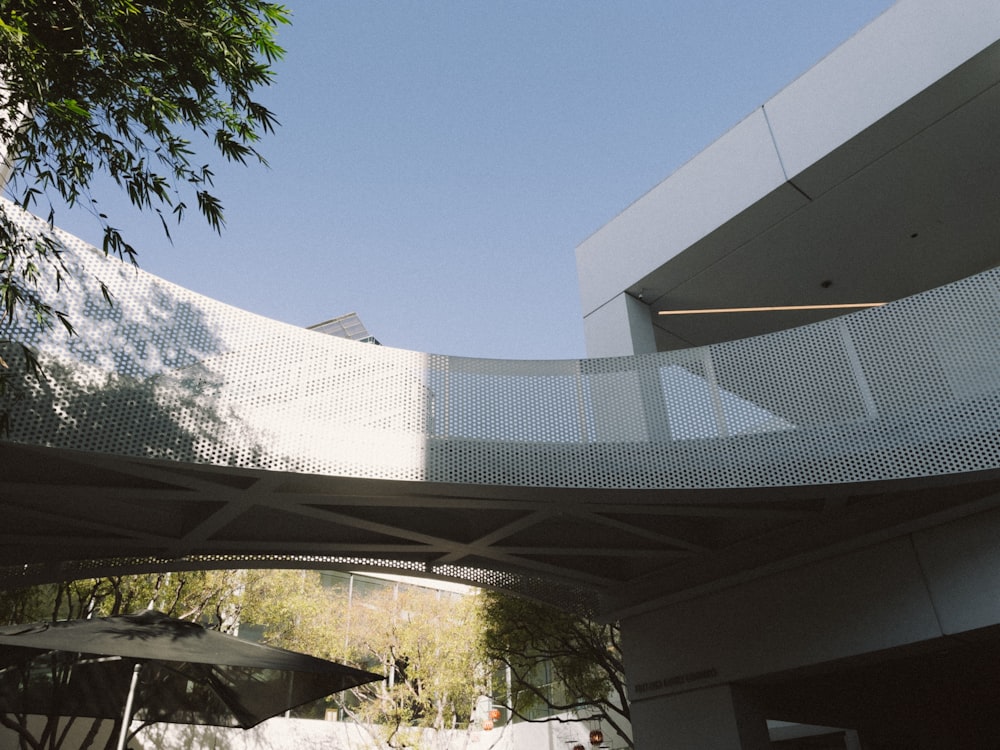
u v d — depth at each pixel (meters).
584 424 8.61
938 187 12.30
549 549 11.17
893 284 14.73
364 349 8.41
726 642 11.59
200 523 8.99
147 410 6.86
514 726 28.58
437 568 12.38
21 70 3.91
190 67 4.64
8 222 4.75
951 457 8.02
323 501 8.48
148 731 19.38
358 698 24.72
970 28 10.49
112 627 5.14
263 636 20.72
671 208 13.98
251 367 7.66
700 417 8.77
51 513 8.26
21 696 5.28
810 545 10.83
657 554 11.69
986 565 9.19
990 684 16.34
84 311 6.79
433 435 8.20
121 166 4.61
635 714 12.57
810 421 8.64
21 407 6.15
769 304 15.13
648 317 14.72
